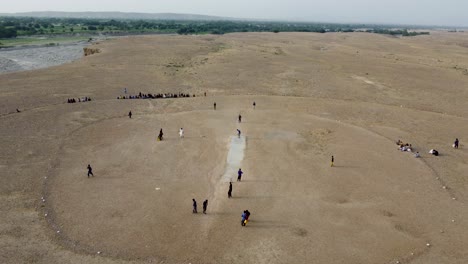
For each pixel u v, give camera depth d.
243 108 60.03
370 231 28.12
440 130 52.59
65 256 24.55
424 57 119.88
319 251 25.77
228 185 34.59
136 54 114.31
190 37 179.00
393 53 129.25
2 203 30.39
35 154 40.25
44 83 75.50
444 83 81.44
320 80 81.88
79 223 28.20
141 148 42.78
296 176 36.72
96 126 50.00
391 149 44.34
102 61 101.56
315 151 43.12
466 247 26.42
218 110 58.56
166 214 29.69
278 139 46.56
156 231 27.50
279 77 84.06
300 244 26.48
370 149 44.12
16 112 55.16
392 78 84.81
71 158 39.62
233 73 87.62
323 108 61.41
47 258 24.25
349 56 116.69
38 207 30.11
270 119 54.47
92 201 31.27
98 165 38.12
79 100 62.53
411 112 60.78
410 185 35.53
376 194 33.69
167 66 95.44
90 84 75.62
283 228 28.30
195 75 85.50
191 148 43.06
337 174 37.41
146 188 33.72
